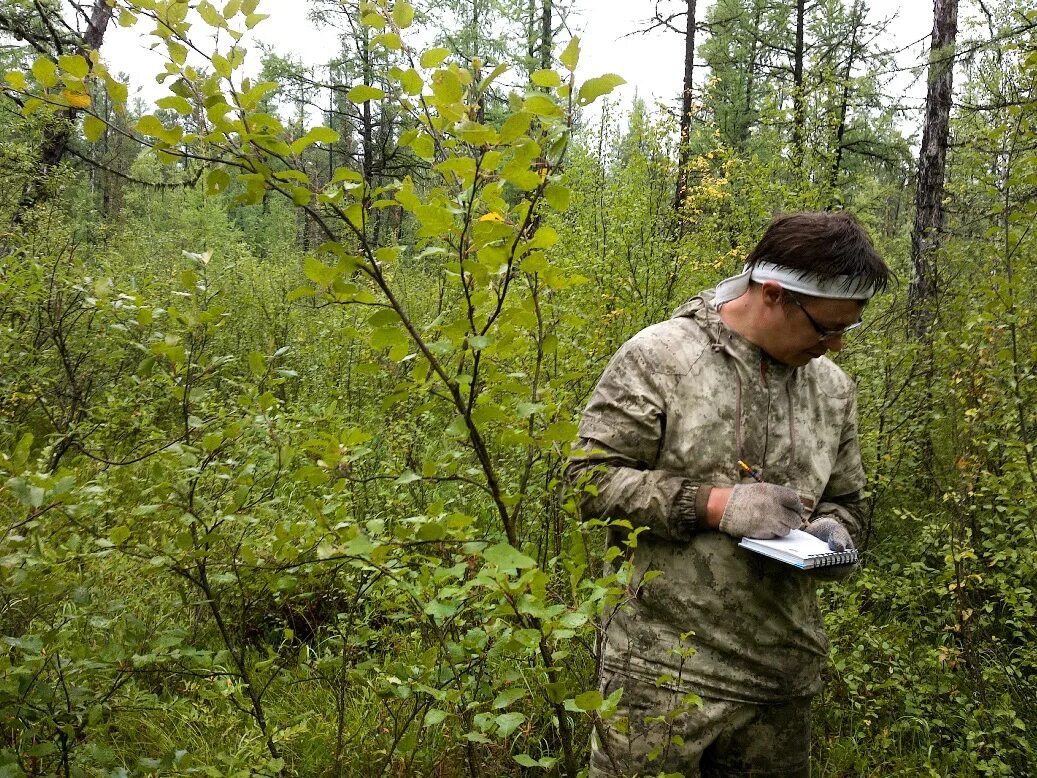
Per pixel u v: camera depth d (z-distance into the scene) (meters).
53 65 1.12
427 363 1.31
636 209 5.76
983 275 4.59
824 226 1.68
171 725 2.52
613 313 4.55
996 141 3.63
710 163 6.53
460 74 1.08
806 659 1.86
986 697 3.17
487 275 1.21
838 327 1.73
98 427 2.98
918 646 3.57
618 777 1.71
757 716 1.84
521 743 2.51
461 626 1.98
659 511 1.70
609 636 1.89
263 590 1.96
